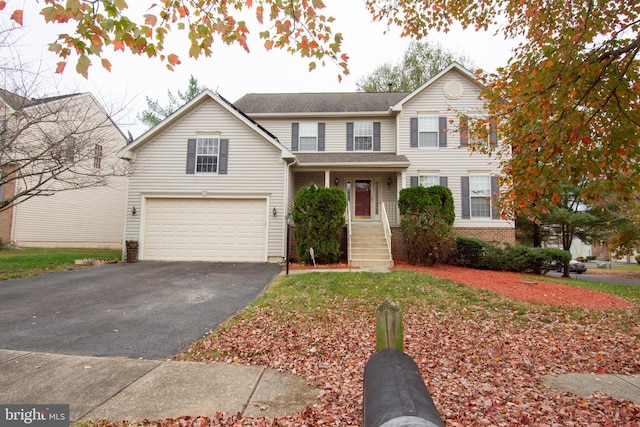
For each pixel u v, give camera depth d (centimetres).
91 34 270
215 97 1316
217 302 703
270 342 494
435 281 873
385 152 1609
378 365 168
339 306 675
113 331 524
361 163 1404
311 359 444
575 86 326
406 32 648
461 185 1495
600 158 322
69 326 541
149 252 1288
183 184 1310
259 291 805
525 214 377
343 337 525
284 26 346
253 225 1289
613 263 3316
